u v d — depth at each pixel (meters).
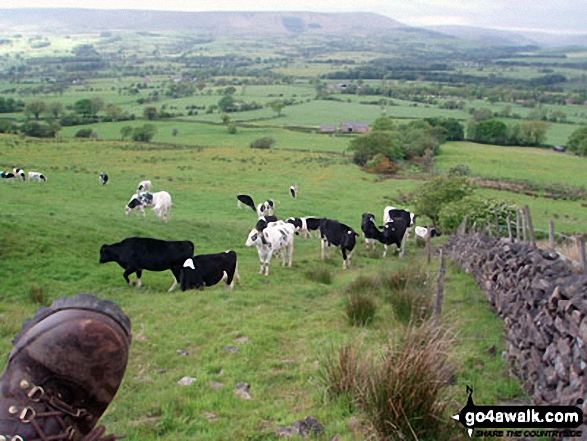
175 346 10.32
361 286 15.30
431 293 12.76
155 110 139.12
